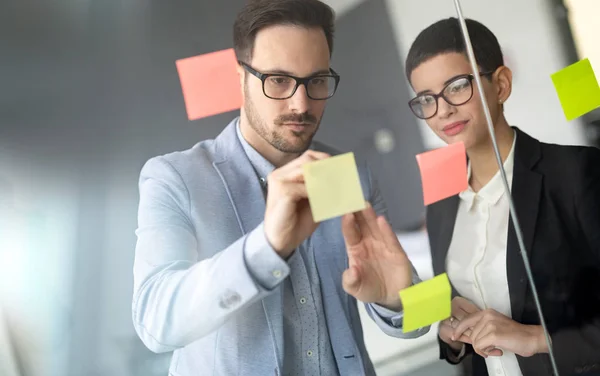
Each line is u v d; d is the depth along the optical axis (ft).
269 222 2.03
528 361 2.93
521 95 3.09
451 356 2.88
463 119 2.91
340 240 2.67
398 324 2.58
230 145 2.58
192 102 2.51
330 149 2.73
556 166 3.06
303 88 2.53
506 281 2.94
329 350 2.62
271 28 2.47
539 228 2.99
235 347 2.47
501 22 3.06
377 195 2.80
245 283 2.09
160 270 2.38
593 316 3.00
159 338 2.35
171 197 2.47
